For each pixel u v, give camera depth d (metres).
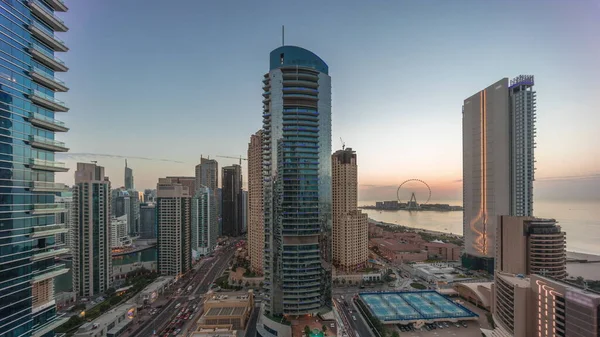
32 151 104.56
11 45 96.75
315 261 182.50
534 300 126.31
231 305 199.62
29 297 101.94
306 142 186.62
